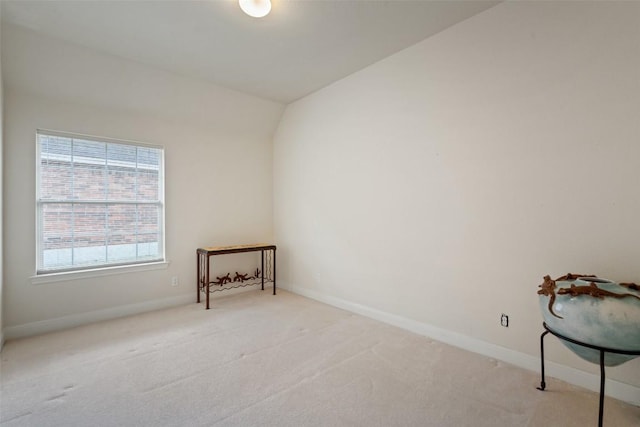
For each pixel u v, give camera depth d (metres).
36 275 2.98
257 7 2.26
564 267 2.11
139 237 3.64
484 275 2.50
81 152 3.24
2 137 2.73
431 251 2.86
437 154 2.79
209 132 4.15
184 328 3.10
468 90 2.58
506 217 2.37
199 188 4.07
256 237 4.64
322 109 3.97
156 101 3.59
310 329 3.08
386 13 2.47
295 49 3.00
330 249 3.89
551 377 2.16
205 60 3.19
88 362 2.39
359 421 1.73
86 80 3.11
